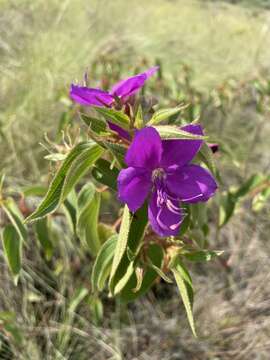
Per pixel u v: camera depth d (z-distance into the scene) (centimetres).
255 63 73
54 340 37
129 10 88
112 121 20
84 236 26
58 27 65
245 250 45
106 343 37
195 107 38
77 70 55
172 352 38
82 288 37
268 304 41
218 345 39
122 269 24
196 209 25
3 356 35
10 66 54
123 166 20
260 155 56
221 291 42
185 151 21
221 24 95
